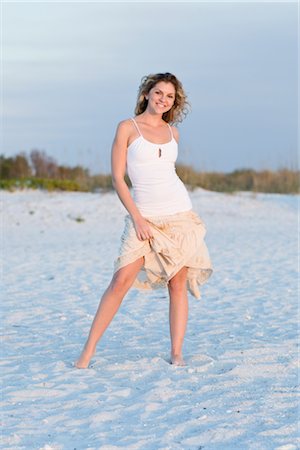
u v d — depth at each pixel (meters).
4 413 5.31
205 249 6.62
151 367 6.39
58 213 23.58
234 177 34.75
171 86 6.49
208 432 4.83
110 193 28.19
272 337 7.51
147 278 6.64
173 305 6.66
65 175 34.34
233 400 5.48
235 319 8.51
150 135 6.47
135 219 6.32
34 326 8.36
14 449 4.63
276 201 28.23
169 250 6.36
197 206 25.84
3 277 12.17
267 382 5.91
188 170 31.31
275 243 17.08
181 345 6.61
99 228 21.38
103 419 5.14
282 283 11.12
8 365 6.60
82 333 7.99
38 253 15.51
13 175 35.00
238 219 23.67
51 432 4.93
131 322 8.41
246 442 4.66
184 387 5.83
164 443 4.67
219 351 6.92
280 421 5.02
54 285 11.30
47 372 6.32
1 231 20.55
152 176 6.43
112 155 6.51
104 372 6.31
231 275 12.02
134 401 5.52
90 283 11.44
